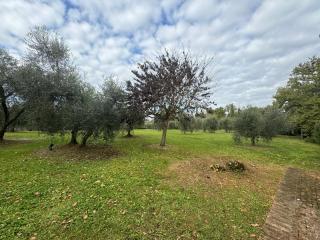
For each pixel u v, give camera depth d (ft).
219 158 39.17
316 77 42.80
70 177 24.53
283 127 71.82
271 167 33.53
